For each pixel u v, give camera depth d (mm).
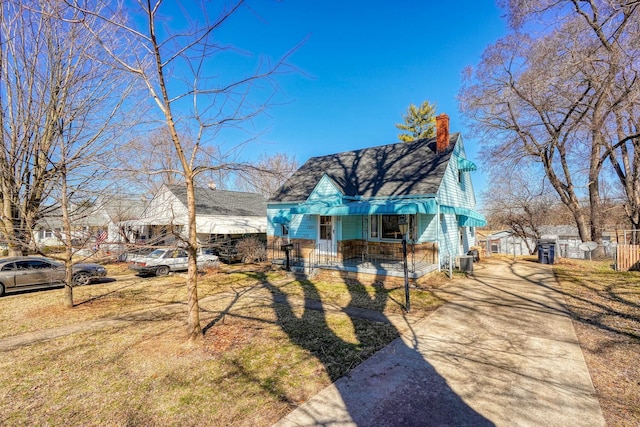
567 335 7754
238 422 4570
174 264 19266
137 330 8812
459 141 20578
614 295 11336
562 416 4578
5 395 5484
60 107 10711
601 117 19391
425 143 20422
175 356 6922
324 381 5730
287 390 5438
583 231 23594
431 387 5457
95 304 11945
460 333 8133
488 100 23781
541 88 19234
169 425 4543
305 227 19719
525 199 31875
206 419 4660
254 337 8008
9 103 11398
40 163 11648
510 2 20203
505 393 5223
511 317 9312
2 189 11812
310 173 23062
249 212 30172
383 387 5480
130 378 5996
